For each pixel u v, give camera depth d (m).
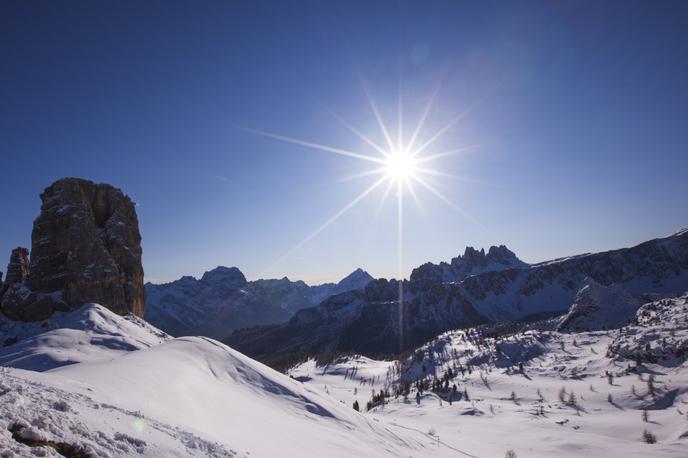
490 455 109.19
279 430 34.97
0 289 147.88
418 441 65.81
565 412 175.00
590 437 135.00
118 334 105.12
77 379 23.92
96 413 16.11
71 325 108.25
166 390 29.50
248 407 38.34
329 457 33.38
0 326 130.38
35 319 135.88
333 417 49.41
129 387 26.39
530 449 125.31
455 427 157.12
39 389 16.84
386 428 60.00
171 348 48.34
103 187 176.88
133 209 184.00
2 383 15.00
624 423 147.50
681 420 137.50
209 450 17.50
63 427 12.82
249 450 24.42
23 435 11.10
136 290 166.00
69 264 148.12
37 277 147.88
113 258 163.12
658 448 118.44
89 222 161.12
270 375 52.56
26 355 81.88
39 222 155.50
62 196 161.00
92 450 12.30
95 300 147.38
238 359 51.62
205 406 31.33
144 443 14.56
